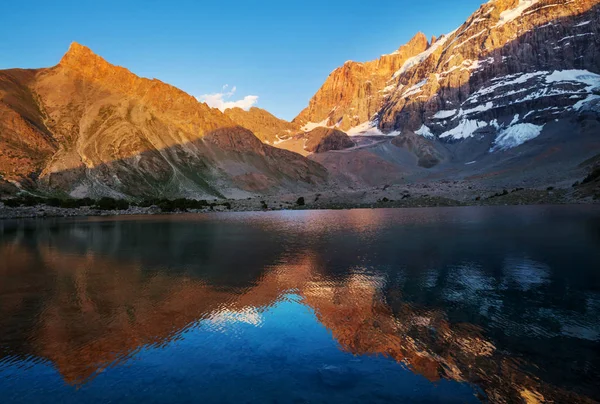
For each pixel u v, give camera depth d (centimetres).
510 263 2070
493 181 17950
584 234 3244
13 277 1905
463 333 1062
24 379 832
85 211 9631
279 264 2164
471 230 3831
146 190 15188
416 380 800
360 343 1001
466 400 721
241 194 17650
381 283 1664
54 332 1111
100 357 938
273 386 780
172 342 1025
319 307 1320
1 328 1148
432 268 1975
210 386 786
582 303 1335
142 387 786
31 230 4819
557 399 723
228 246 3009
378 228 4300
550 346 966
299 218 6712
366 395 740
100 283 1741
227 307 1335
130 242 3372
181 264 2217
